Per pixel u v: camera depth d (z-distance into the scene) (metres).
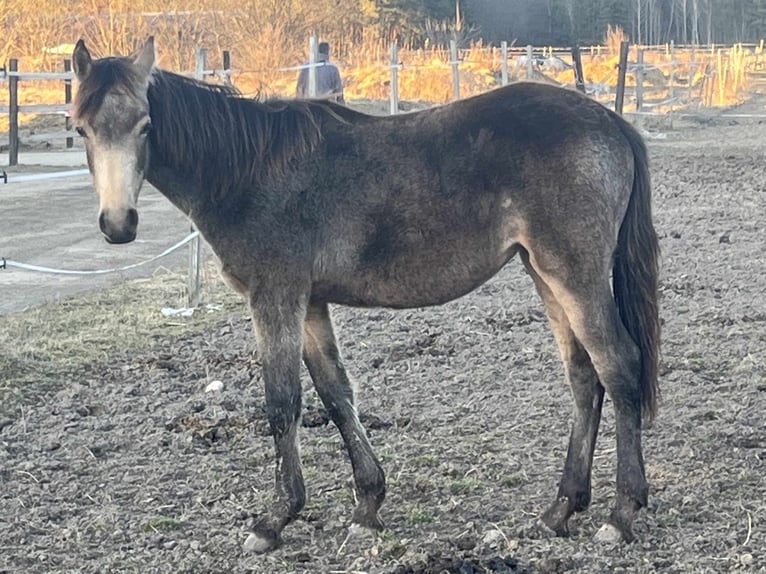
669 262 10.59
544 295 4.61
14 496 5.23
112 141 4.24
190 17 30.95
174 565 4.43
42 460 5.70
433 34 42.91
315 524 4.80
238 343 8.09
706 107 31.86
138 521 4.89
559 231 4.30
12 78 18.92
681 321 8.27
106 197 4.21
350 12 38.69
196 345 8.06
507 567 4.21
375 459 4.73
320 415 6.24
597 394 4.64
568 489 4.61
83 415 6.49
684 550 4.35
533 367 7.18
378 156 4.49
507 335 8.06
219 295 9.77
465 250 4.45
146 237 12.77
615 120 4.48
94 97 4.24
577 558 4.29
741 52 38.75
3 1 33.84
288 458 4.58
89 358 7.64
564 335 4.62
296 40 33.97
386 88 29.12
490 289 9.85
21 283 10.23
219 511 4.97
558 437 5.79
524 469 5.33
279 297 4.46
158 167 4.55
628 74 33.41
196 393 6.89
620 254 4.48
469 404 6.43
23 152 21.94
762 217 13.05
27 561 4.51
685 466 5.27
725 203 14.28
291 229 4.45
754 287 9.36
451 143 4.46
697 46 50.72
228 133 4.46
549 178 4.31
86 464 5.64
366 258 4.48
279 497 4.59
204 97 4.54
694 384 6.62
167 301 9.48
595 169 4.31
